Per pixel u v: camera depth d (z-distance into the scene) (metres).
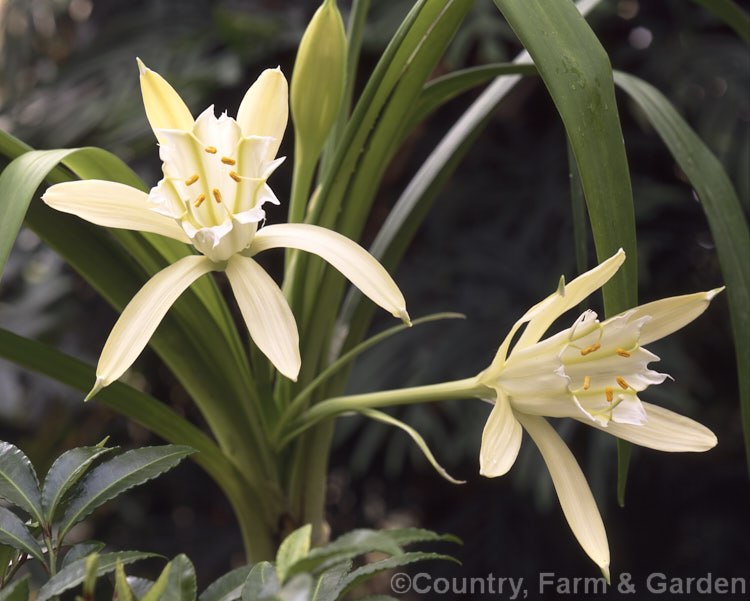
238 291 0.80
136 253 0.89
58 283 2.27
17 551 0.78
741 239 0.87
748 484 2.09
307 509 0.95
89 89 2.22
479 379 0.82
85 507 0.77
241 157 0.81
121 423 2.36
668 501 2.12
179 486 2.36
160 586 0.71
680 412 1.90
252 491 0.93
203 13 2.31
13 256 2.26
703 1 0.97
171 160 0.80
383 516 2.37
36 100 2.27
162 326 0.88
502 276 2.04
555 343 0.81
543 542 2.13
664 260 2.01
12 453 0.77
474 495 2.24
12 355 0.88
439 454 2.04
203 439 0.91
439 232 2.15
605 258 0.79
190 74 2.02
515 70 0.94
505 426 0.81
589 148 0.78
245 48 2.07
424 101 0.94
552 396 0.81
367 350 2.03
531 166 2.15
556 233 2.05
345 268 0.79
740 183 1.81
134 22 2.28
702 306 0.81
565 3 0.79
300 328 0.92
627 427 0.82
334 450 2.23
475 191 2.15
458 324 1.99
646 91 0.92
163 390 2.32
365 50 1.98
